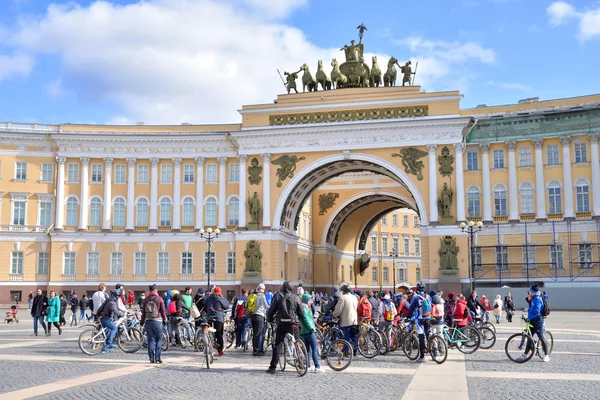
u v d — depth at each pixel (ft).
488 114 214.28
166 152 233.55
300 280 259.39
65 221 231.30
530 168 209.36
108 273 230.27
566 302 195.72
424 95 215.31
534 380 62.13
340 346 70.13
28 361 76.23
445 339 78.64
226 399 52.85
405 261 378.94
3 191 227.40
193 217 232.12
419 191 213.25
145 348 91.45
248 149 227.20
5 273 225.35
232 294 225.56
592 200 201.16
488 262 209.56
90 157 232.73
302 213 265.95
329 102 223.10
